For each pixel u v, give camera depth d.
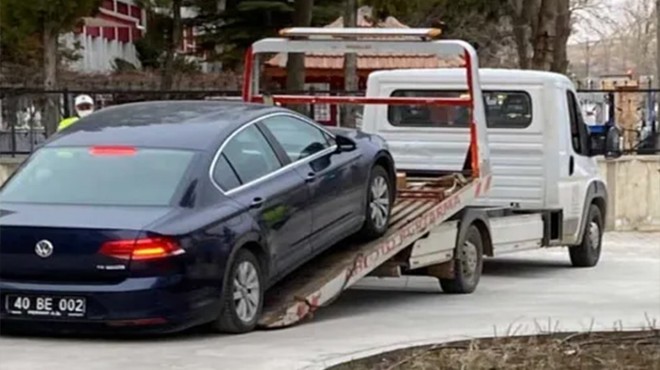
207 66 55.19
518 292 16.64
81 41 46.88
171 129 12.40
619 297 15.84
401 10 34.47
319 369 9.98
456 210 15.78
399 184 15.95
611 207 26.81
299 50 16.09
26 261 11.23
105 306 10.98
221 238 11.45
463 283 16.44
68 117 23.97
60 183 11.89
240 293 11.85
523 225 18.61
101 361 10.45
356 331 12.36
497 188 19.39
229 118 12.64
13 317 11.28
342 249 14.12
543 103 19.20
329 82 36.19
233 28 43.56
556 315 13.62
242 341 11.54
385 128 19.25
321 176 13.16
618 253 23.08
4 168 24.81
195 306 11.20
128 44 52.81
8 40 35.28
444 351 10.88
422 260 15.34
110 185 11.75
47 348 11.11
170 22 47.78
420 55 16.45
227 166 12.07
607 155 21.14
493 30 50.97
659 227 27.03
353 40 15.81
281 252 12.45
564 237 19.67
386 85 19.38
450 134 18.86
